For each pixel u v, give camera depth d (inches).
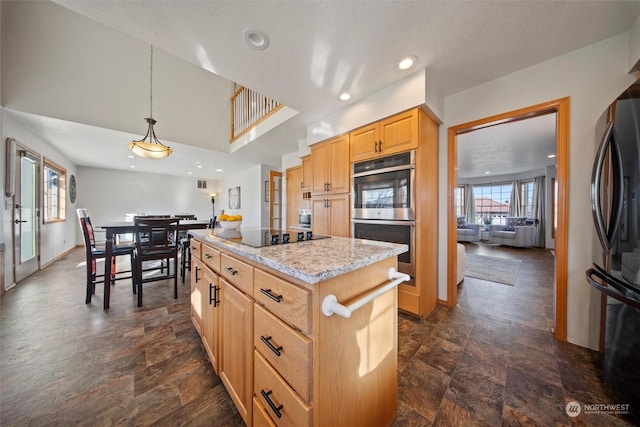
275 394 33.7
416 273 82.7
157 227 102.3
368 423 37.5
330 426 30.4
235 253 44.0
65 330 75.8
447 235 95.7
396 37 63.2
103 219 256.2
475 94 88.0
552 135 143.0
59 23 120.2
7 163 110.9
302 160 151.1
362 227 99.4
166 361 60.9
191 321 82.4
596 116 65.4
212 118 177.6
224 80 183.3
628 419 43.7
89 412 45.5
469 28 60.1
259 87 87.8
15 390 50.5
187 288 117.8
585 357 61.7
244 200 267.3
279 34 61.9
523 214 275.4
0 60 106.8
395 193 87.1
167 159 212.2
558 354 63.2
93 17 55.7
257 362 37.8
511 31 61.1
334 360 30.9
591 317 65.4
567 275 69.1
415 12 55.1
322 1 52.0
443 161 96.5
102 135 144.2
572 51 68.9
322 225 117.2
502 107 81.8
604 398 48.4
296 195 183.2
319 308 28.6
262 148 171.5
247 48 67.3
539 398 48.7
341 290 32.0
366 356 36.9
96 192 251.9
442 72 79.6
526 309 92.4
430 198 90.1
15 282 119.1
